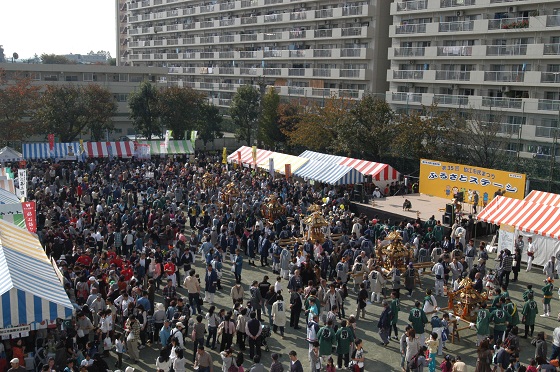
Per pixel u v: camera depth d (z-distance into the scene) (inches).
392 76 2228.1
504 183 1337.4
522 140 1713.8
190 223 1223.5
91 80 2952.8
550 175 1443.2
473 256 978.1
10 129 2145.7
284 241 1034.7
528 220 1032.2
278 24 2928.2
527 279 967.6
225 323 652.7
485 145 1558.8
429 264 948.0
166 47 3843.5
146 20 4030.5
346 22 2556.6
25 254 678.5
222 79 3356.3
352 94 2394.2
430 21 2134.6
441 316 734.5
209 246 977.5
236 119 2568.9
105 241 1005.2
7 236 722.8
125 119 2977.4
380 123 1739.7
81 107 2285.9
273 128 2321.6
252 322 643.5
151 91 2495.1
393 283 843.4
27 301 541.0
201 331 640.4
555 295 885.8
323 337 610.5
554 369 540.4
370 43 2429.9
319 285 808.9
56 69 2839.6
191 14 3575.3
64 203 1204.5
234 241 992.9
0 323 531.8
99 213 1126.4
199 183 1531.7
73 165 1790.1
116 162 1830.7
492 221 1081.4
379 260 927.0
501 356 576.1
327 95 2513.5
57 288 601.3
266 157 1763.0
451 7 2020.2
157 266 839.7
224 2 3316.9
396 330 715.4
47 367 515.8
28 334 595.8
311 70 2667.3
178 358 560.7
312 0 2701.8
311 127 1934.1
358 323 771.4
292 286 780.6
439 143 1652.3
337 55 2539.4
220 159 2087.8
